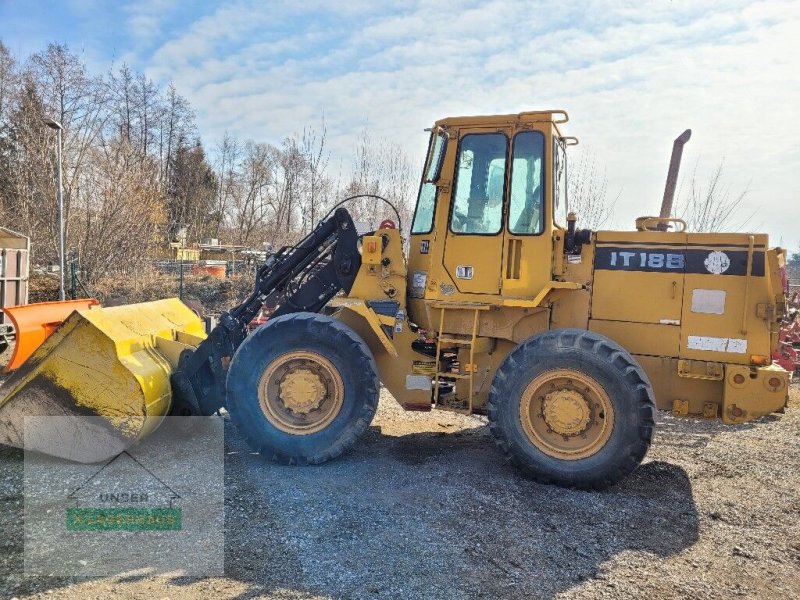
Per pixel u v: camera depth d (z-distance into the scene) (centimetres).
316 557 312
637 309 460
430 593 283
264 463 453
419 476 435
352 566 304
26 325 659
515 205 471
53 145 1914
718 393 447
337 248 512
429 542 334
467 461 475
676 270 453
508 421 431
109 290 1714
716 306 444
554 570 311
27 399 436
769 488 445
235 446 491
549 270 463
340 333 452
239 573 293
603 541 347
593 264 471
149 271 1962
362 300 493
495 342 486
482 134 482
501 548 332
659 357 456
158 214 2156
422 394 491
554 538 347
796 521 386
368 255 494
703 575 312
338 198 1725
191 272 2089
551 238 465
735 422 435
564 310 473
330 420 452
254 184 4141
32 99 2486
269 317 532
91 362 438
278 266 529
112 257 1878
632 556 330
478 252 477
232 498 383
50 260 1867
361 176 1717
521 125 474
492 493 407
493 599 281
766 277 434
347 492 400
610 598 286
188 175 4097
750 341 436
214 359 504
